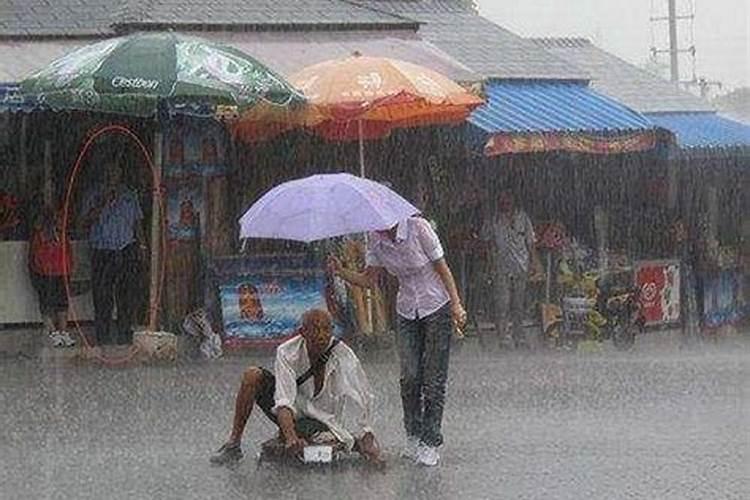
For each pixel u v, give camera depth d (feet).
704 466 54.39
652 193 117.39
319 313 54.29
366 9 106.83
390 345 94.84
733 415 67.41
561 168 111.96
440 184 104.83
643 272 112.98
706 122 126.21
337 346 54.70
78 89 81.56
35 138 93.15
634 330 107.96
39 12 97.04
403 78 87.30
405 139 103.81
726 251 120.67
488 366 88.48
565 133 103.35
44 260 88.38
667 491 49.88
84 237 91.40
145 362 85.56
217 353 89.10
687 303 116.88
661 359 95.86
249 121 90.84
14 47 93.50
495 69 114.83
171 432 61.77
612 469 53.67
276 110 87.66
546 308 104.94
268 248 96.43
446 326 54.85
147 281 91.56
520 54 119.03
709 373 85.76
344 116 86.28
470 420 65.51
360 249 92.79
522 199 110.11
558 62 118.11
